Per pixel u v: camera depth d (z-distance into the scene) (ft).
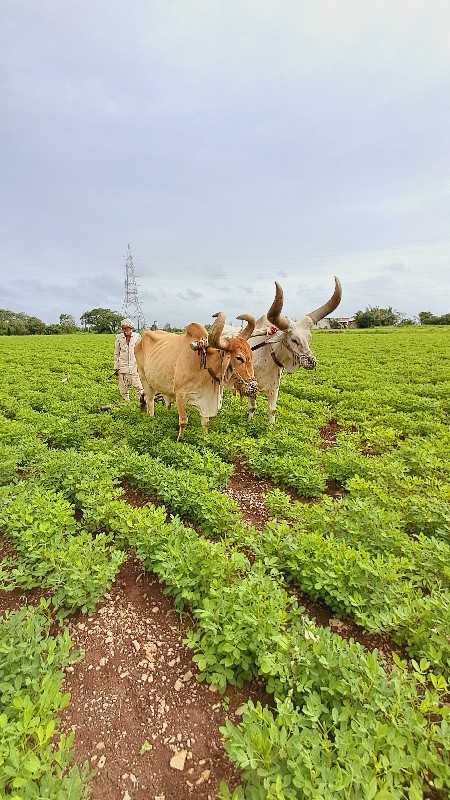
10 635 11.03
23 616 12.56
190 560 13.39
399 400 38.96
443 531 16.24
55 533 15.26
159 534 14.82
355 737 8.36
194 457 22.41
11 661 10.13
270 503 17.83
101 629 12.89
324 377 56.24
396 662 9.66
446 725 8.47
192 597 12.30
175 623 13.16
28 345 116.88
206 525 17.02
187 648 12.27
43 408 36.88
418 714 8.65
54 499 17.40
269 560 13.16
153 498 20.86
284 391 48.75
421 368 64.03
